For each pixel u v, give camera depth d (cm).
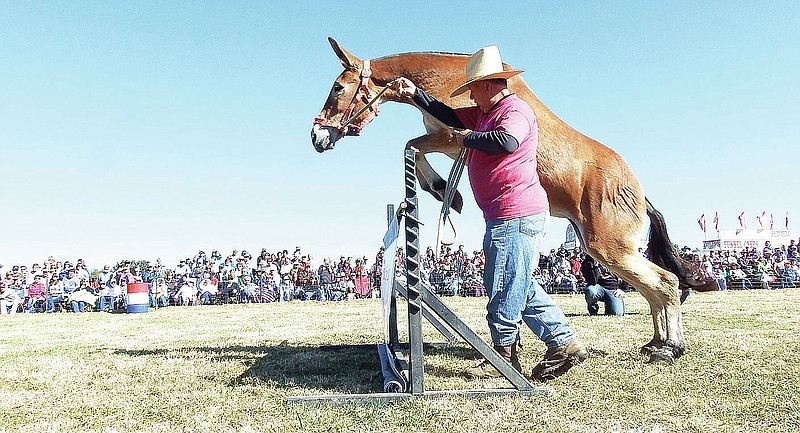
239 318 1203
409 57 562
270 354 592
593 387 399
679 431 308
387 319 407
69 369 513
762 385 397
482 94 403
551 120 521
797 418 326
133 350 649
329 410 351
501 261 390
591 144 527
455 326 378
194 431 318
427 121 529
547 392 377
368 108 559
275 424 326
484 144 374
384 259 464
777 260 2469
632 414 337
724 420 325
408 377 393
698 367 461
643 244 571
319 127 568
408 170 376
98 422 340
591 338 657
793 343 571
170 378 462
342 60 567
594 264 1019
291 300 2083
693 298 1446
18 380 465
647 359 503
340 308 1509
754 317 873
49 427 331
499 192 391
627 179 519
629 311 1126
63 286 1881
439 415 336
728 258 2320
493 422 323
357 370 493
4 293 1845
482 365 450
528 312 406
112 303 1878
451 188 439
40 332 967
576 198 514
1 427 333
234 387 423
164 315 1419
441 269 2166
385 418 333
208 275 2034
